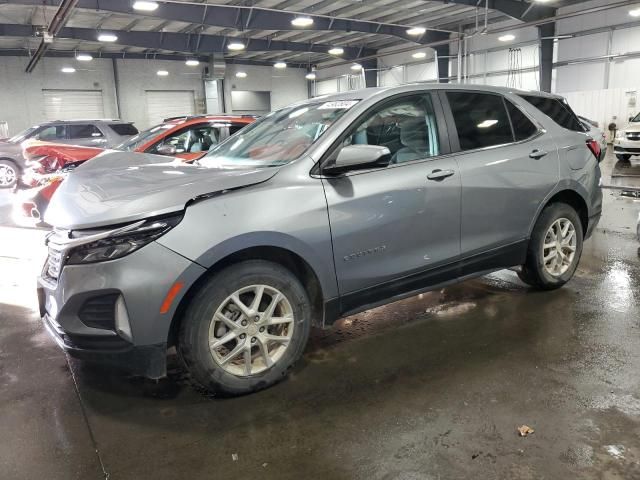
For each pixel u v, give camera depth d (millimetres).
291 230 2604
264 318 2645
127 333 2361
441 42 19234
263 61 27188
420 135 3217
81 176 3039
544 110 3955
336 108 3178
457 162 3273
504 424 2348
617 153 14883
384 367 2961
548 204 3859
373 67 25328
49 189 5621
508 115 3689
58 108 22828
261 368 2695
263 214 2537
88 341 2426
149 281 2320
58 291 2463
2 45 20469
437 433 2305
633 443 2178
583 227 4172
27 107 22172
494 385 2699
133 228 2328
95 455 2244
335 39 21719
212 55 24172
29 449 2301
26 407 2662
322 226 2709
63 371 3061
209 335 2504
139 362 2402
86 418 2541
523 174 3580
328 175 2799
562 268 4043
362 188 2863
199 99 25891
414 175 3061
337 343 3318
